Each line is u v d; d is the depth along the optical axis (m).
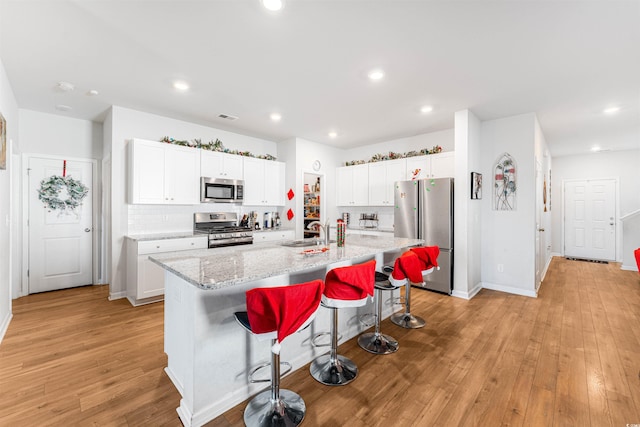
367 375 2.11
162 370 2.15
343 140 5.49
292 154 5.30
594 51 2.37
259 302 1.47
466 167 3.82
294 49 2.37
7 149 2.83
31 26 2.07
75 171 4.21
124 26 2.08
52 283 4.08
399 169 5.06
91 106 3.70
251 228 4.86
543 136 4.99
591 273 5.25
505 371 2.16
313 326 2.35
